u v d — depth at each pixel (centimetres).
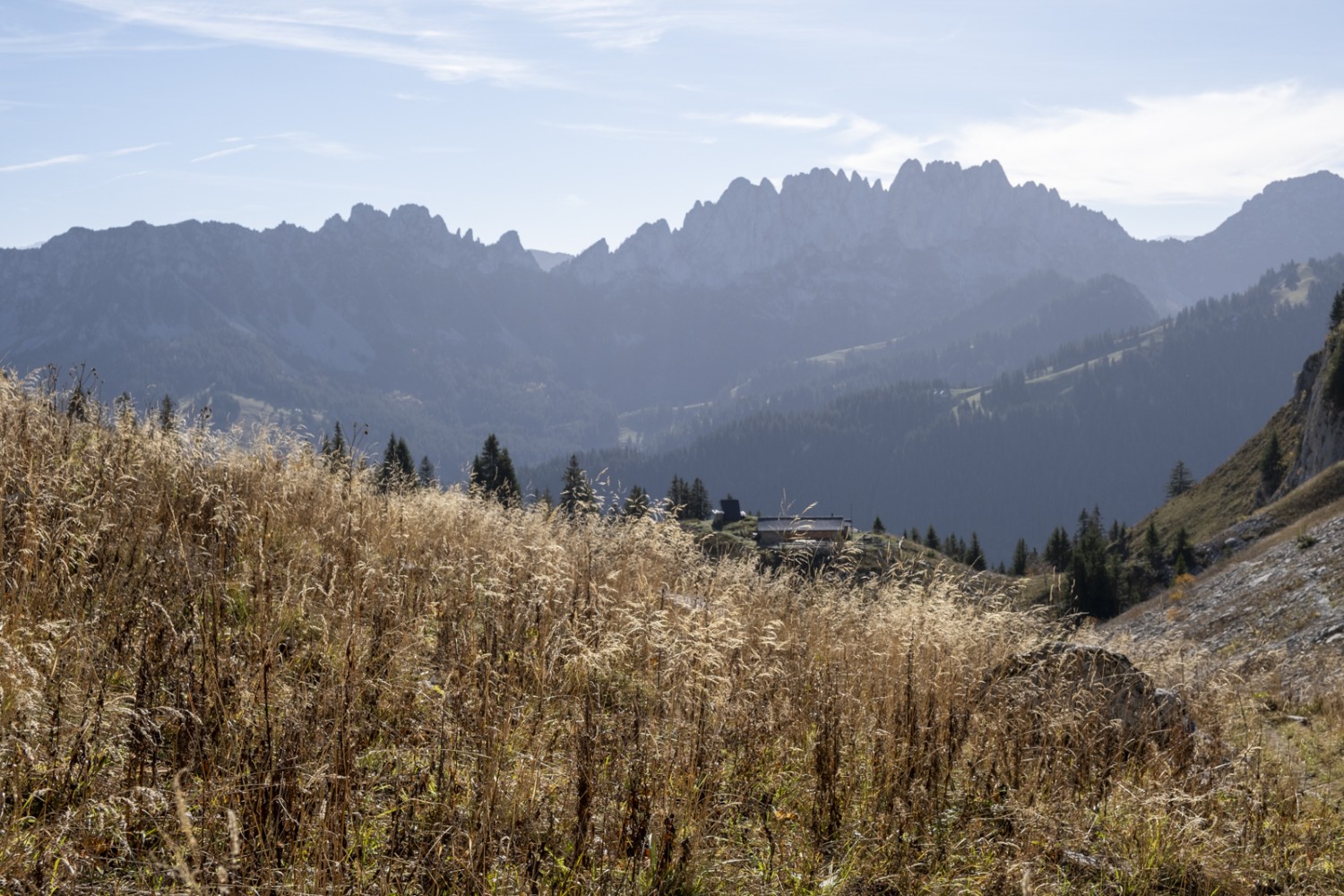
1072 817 608
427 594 656
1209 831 625
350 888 373
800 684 652
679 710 541
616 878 441
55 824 361
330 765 406
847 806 563
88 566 533
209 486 657
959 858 548
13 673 405
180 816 320
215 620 486
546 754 488
